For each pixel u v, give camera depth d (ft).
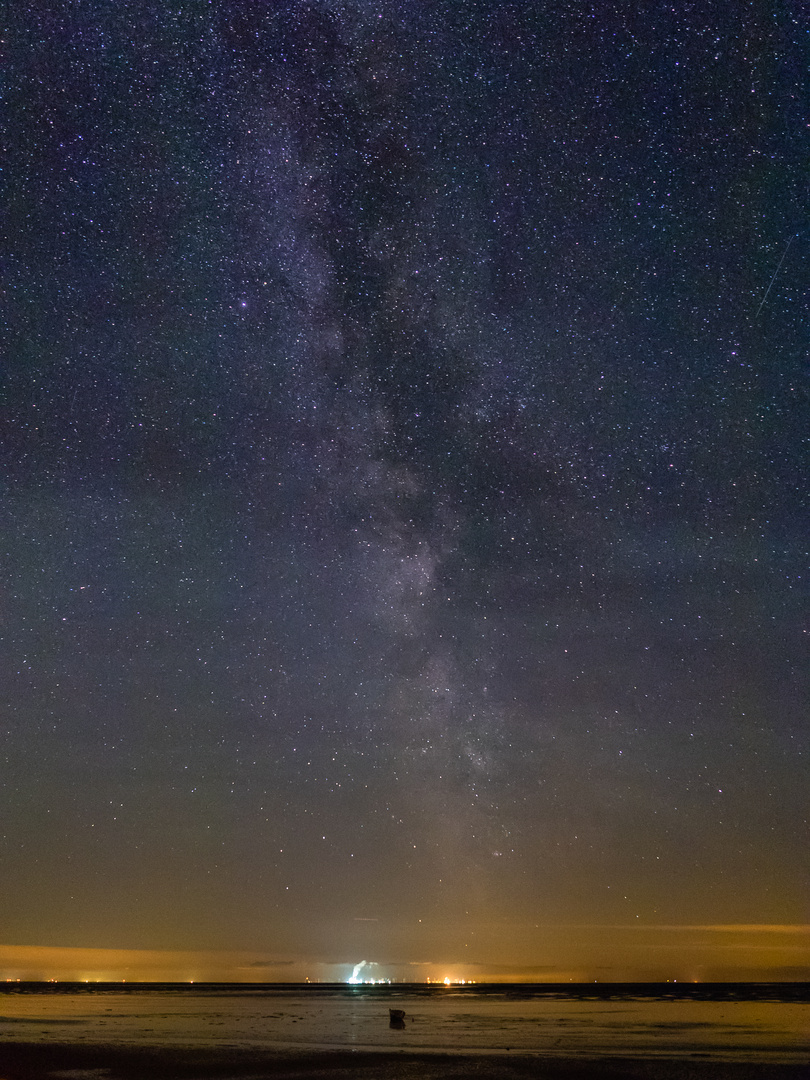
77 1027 55.36
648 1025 58.39
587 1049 46.16
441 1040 49.98
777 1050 45.65
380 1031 54.54
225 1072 39.60
